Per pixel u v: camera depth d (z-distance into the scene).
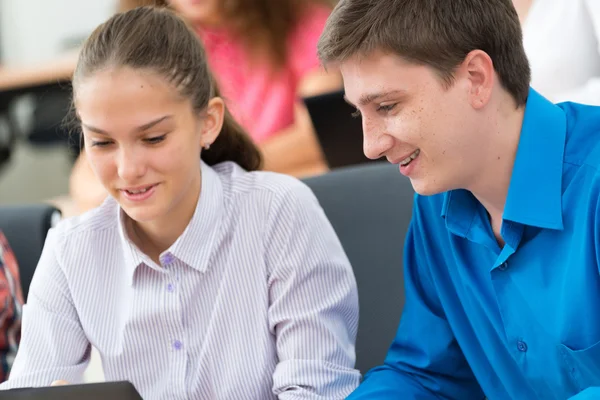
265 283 1.75
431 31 1.37
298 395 1.63
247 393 1.73
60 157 7.53
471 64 1.40
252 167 1.95
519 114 1.49
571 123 1.50
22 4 8.17
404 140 1.41
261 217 1.76
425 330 1.72
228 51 3.57
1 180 7.14
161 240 1.77
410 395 1.67
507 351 1.60
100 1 8.12
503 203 1.52
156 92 1.59
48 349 1.75
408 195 1.98
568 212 1.45
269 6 3.54
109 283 1.77
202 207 1.74
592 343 1.43
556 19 3.06
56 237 1.81
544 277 1.48
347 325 1.78
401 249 1.96
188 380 1.73
